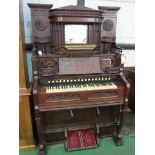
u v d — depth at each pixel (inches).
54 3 84.4
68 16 67.1
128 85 68.0
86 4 88.4
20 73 66.2
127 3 93.7
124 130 90.6
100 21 71.2
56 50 71.1
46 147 79.9
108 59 71.5
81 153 76.5
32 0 81.3
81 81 71.5
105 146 80.7
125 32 98.5
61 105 65.1
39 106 63.7
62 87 67.1
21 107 68.9
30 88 72.3
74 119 82.3
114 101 69.7
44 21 69.9
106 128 86.5
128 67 102.7
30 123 72.3
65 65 66.9
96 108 79.5
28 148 76.5
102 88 67.2
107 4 91.1
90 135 82.4
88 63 68.9
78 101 66.2
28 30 83.7
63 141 83.0
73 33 71.3
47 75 65.3
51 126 80.5
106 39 78.5
